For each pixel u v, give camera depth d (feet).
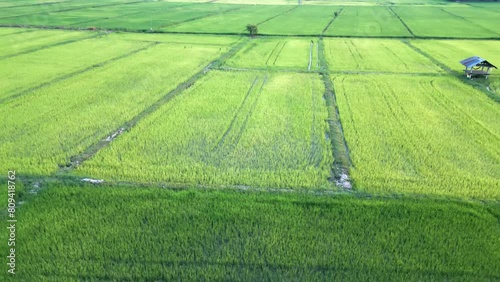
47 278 32.01
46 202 41.24
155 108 68.39
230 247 35.63
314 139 57.31
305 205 41.55
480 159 51.78
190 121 62.44
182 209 40.52
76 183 44.68
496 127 61.87
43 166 48.06
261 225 38.42
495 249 35.63
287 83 84.74
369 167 49.16
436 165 49.83
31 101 70.23
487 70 89.10
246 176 46.88
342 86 82.89
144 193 42.88
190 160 50.39
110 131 58.70
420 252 35.29
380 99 74.64
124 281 32.12
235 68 97.09
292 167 49.44
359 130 60.13
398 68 99.50
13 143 53.88
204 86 81.15
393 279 32.45
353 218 39.58
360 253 35.06
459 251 35.40
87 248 35.14
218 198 42.42
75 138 56.13
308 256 34.68
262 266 33.53
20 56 105.50
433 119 64.75
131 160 50.03
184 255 34.55
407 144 55.57
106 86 80.07
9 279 31.76
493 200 42.93
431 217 39.86
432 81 87.30
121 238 36.32
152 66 97.19
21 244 35.53
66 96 73.31
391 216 40.04
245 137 57.21
